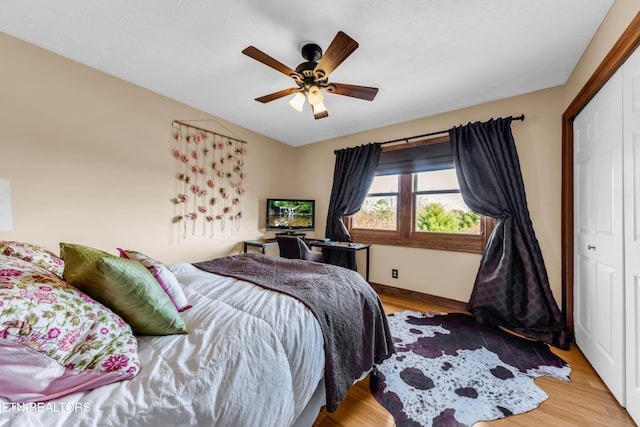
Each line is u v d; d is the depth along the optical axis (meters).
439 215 3.02
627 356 1.33
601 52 1.57
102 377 0.68
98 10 1.55
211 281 1.56
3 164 1.78
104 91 2.24
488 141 2.54
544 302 2.23
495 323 2.38
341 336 1.24
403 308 2.85
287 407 0.91
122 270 0.87
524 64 2.02
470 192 2.65
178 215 2.79
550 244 2.33
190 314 1.12
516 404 1.39
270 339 0.96
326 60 1.57
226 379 0.78
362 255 3.61
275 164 4.06
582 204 1.93
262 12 1.54
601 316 1.61
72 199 2.08
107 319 0.80
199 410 0.69
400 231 3.27
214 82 2.39
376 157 3.38
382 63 2.02
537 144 2.40
